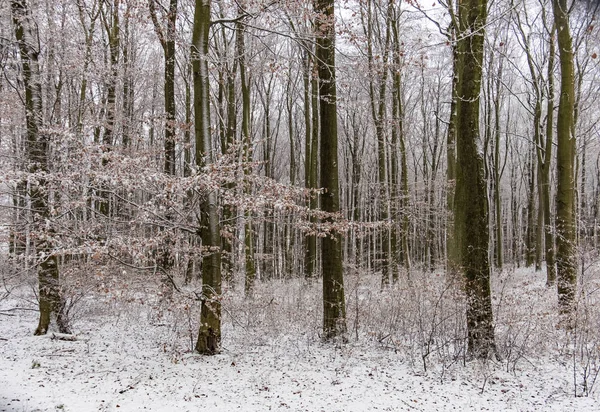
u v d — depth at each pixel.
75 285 8.37
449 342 7.08
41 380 5.83
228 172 6.96
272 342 8.14
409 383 5.98
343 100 8.72
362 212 28.94
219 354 7.29
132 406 5.00
